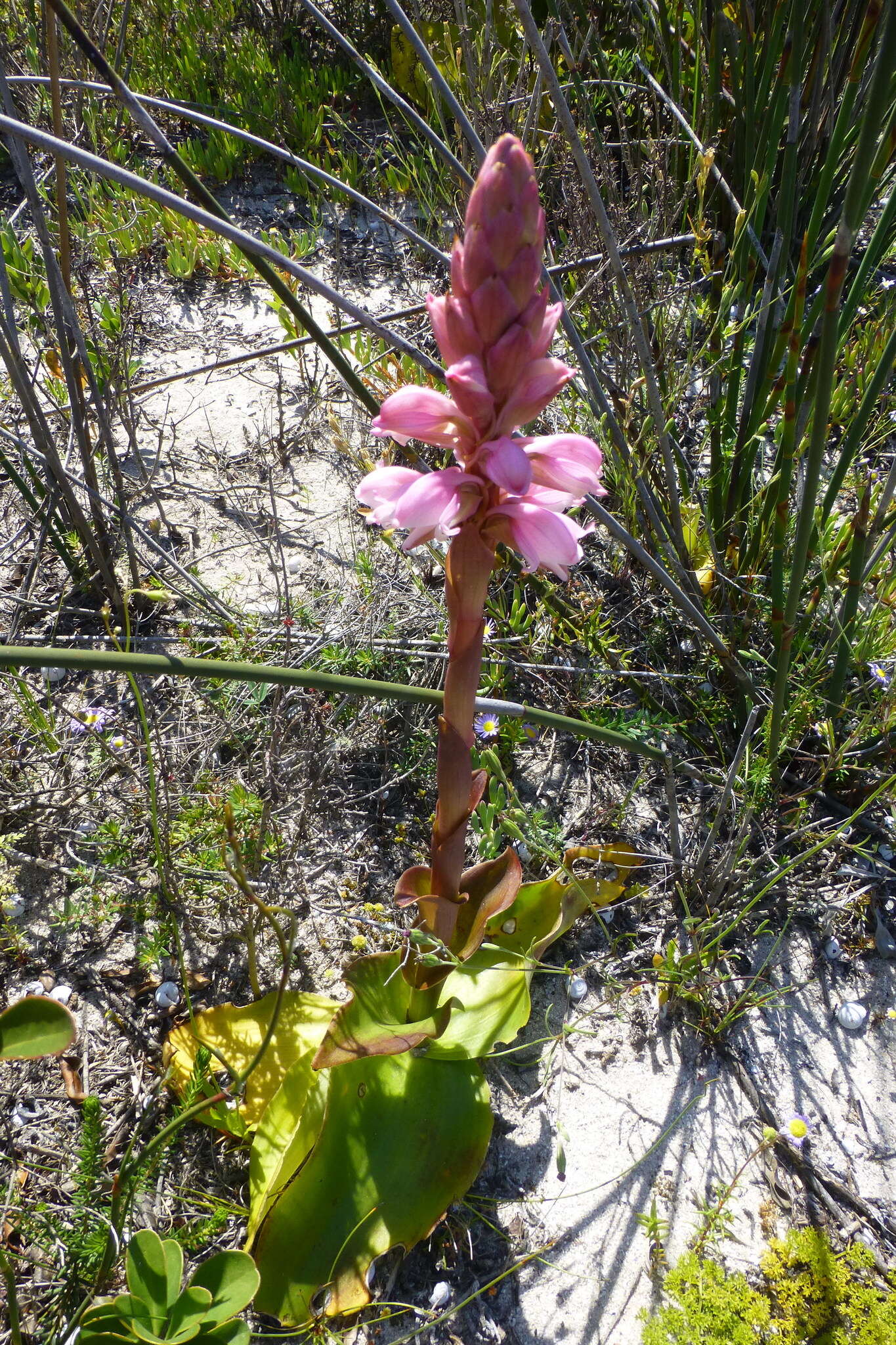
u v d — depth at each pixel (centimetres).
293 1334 39
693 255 59
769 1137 44
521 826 54
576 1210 44
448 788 37
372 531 69
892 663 57
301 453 76
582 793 59
